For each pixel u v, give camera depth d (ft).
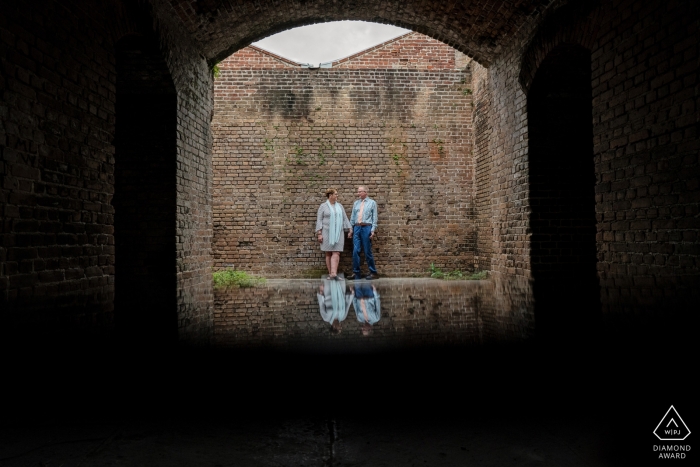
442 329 11.96
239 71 34.94
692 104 12.37
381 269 35.04
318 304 17.99
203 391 7.07
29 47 11.41
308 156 35.06
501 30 23.09
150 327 12.04
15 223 10.84
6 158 10.60
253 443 5.34
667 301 12.70
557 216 21.35
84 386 7.30
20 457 5.03
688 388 6.56
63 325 11.34
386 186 35.35
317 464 4.84
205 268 24.34
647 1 14.01
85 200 13.74
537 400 6.48
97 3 14.40
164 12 19.25
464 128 35.91
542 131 21.40
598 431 5.47
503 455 4.96
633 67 14.64
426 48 35.91
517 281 22.56
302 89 35.19
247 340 10.70
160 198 19.97
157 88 20.12
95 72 14.35
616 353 8.48
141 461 4.93
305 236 34.86
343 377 7.72
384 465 4.79
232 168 34.73
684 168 12.64
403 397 6.75
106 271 14.80
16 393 6.97
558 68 20.68
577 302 15.03
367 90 35.45
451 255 35.40
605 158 15.98
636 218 14.48
